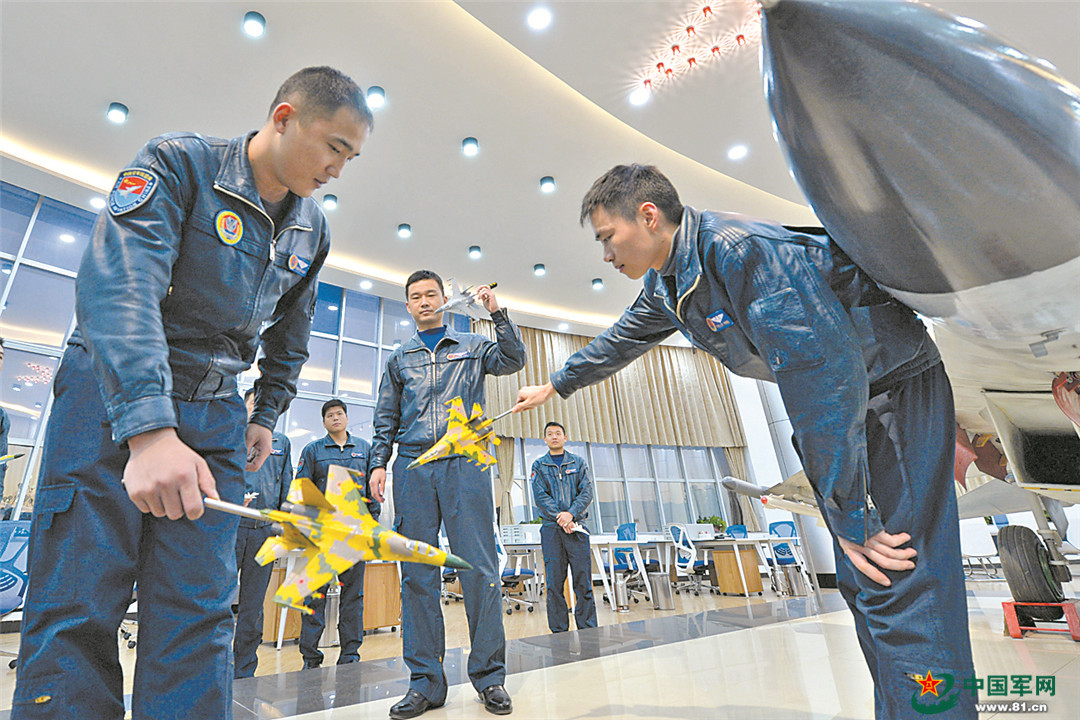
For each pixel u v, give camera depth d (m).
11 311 5.13
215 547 0.79
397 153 5.11
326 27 3.93
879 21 0.53
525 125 4.93
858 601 0.84
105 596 0.69
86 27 3.77
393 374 1.85
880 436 0.85
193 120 4.53
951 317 0.82
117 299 0.67
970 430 2.04
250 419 1.12
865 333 0.87
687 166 5.53
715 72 4.11
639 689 1.50
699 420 9.54
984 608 2.93
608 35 3.79
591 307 8.47
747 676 1.58
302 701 1.58
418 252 6.64
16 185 4.94
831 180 0.65
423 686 1.44
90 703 0.66
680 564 7.33
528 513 8.04
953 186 0.59
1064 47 3.81
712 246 0.93
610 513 8.96
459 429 1.20
